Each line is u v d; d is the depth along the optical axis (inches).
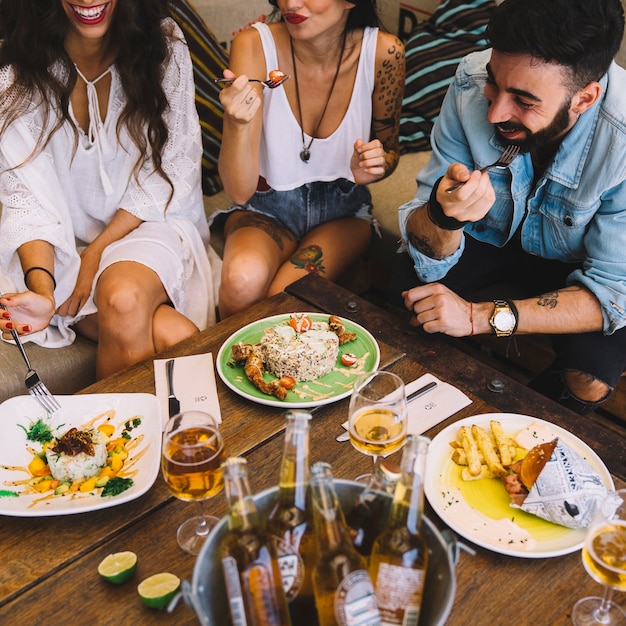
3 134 72.6
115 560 41.8
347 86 84.5
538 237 71.8
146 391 56.2
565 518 43.1
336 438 51.1
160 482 47.9
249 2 107.2
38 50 70.8
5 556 43.1
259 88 82.6
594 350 66.9
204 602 32.7
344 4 76.3
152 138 77.3
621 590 37.7
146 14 72.8
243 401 55.1
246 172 81.2
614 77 61.8
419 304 64.0
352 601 30.0
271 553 31.5
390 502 34.4
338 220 91.8
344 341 60.3
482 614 39.5
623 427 88.5
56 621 39.4
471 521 44.7
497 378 56.9
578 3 52.6
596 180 63.1
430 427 51.9
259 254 81.9
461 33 108.0
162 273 75.0
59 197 75.3
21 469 50.0
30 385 56.3
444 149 71.8
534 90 56.2
